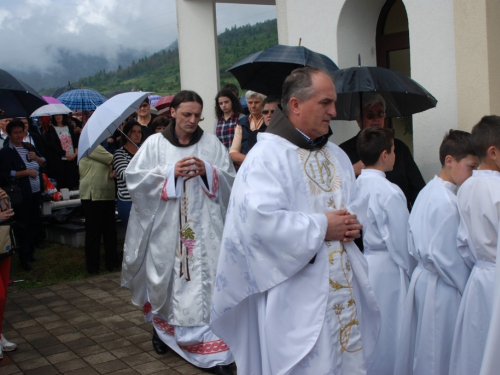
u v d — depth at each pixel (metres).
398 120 6.08
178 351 4.44
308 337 2.58
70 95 13.55
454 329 3.37
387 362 3.74
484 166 3.12
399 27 6.05
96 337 5.10
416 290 3.54
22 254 7.66
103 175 7.15
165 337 4.51
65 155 10.47
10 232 4.59
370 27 6.16
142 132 7.34
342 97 5.09
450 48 5.02
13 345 4.85
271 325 2.59
